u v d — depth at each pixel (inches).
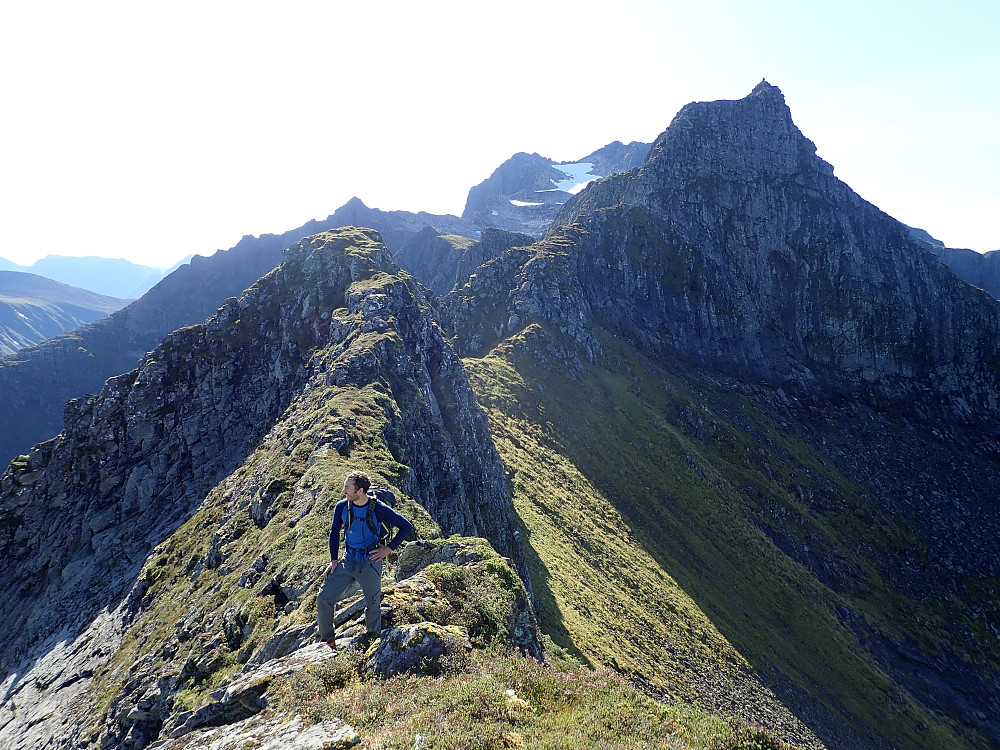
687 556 3764.8
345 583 503.8
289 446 1894.7
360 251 3496.6
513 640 619.8
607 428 4840.1
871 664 3821.4
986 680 4515.3
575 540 3102.9
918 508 6535.4
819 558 5064.0
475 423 2797.7
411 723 387.9
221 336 3201.3
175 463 2746.1
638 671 2090.3
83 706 1481.3
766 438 6589.6
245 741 412.8
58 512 2751.0
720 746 401.1
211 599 1282.0
